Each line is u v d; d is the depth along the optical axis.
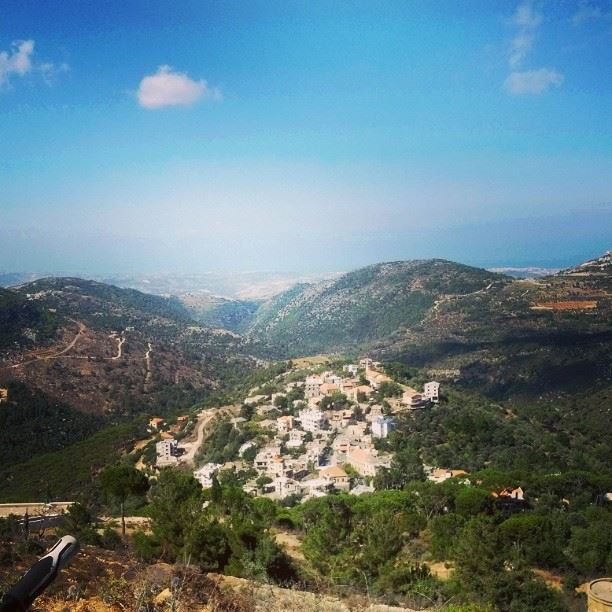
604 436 109.94
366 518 41.25
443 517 41.31
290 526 44.16
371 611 19.08
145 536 26.00
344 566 28.16
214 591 15.86
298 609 16.91
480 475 64.62
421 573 28.95
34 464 101.88
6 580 15.50
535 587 26.53
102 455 101.88
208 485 76.25
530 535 37.50
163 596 15.07
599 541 37.97
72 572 16.05
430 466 80.81
